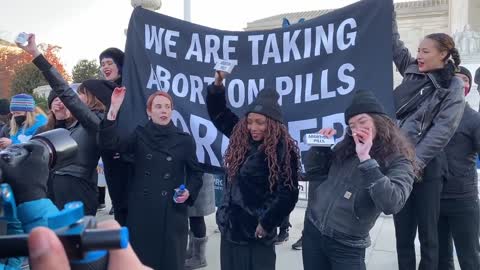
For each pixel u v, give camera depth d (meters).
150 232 3.08
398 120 3.31
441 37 3.16
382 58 3.17
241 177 2.80
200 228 4.35
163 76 3.75
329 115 3.34
